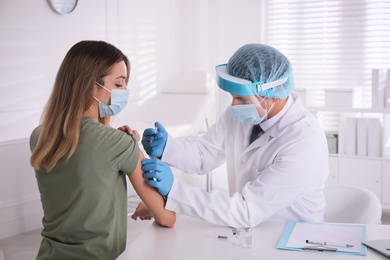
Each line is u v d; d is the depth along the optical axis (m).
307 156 1.85
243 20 5.33
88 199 1.59
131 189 4.63
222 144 2.24
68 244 1.62
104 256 1.60
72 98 1.62
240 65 1.88
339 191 2.27
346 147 4.39
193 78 5.05
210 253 1.56
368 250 1.56
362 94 4.84
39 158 1.59
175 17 5.54
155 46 5.33
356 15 4.78
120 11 4.86
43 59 4.17
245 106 1.88
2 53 3.87
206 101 4.91
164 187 1.75
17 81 3.99
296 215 1.94
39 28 4.12
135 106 5.14
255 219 1.78
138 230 3.99
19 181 3.96
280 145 1.91
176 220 1.90
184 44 5.62
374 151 4.27
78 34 4.45
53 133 1.60
